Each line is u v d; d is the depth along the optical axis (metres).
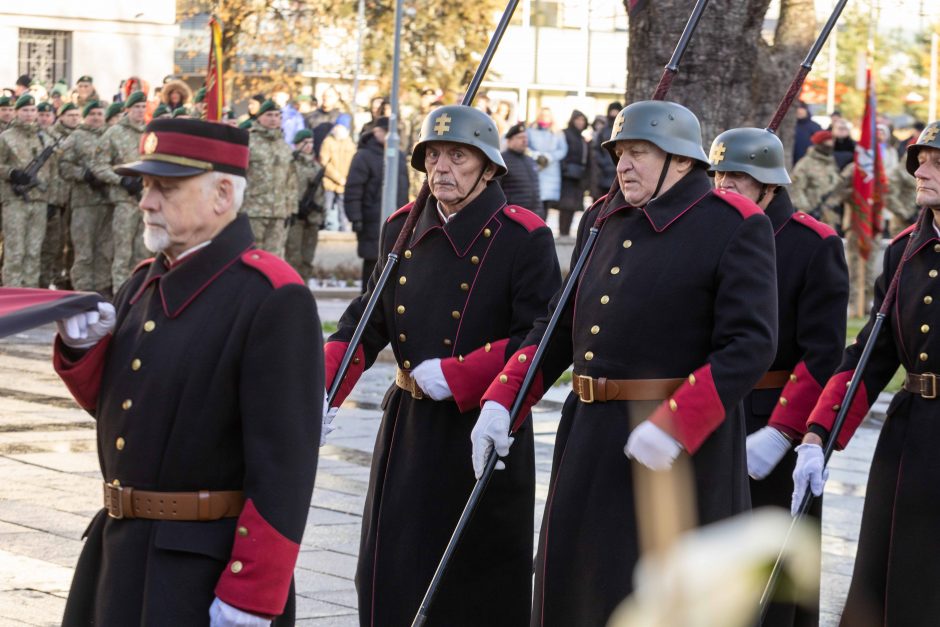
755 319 5.29
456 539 5.61
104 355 4.35
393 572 6.26
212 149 4.24
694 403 5.11
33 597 6.96
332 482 10.05
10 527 8.38
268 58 39.59
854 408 6.49
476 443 5.67
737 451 5.57
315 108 30.69
